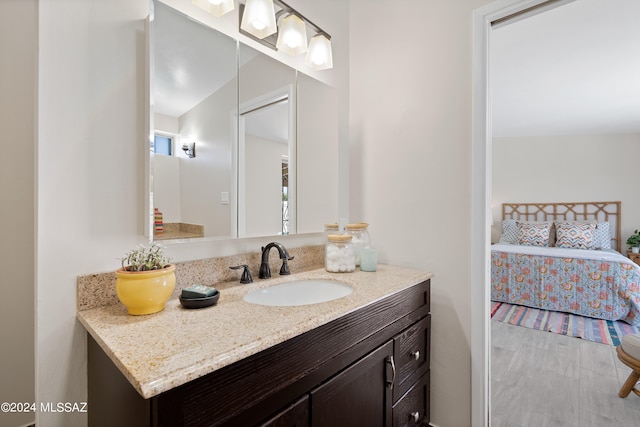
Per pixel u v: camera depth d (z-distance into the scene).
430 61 1.51
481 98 1.35
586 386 1.99
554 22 1.96
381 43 1.70
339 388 0.90
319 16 1.66
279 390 0.74
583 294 3.34
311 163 1.61
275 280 1.26
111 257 0.94
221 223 1.22
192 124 1.12
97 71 0.91
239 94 1.28
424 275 1.38
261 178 1.37
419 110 1.55
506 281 3.80
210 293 0.94
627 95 3.20
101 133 0.92
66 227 0.86
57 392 0.85
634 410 1.74
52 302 0.84
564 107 3.59
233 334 0.71
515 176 5.23
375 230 1.74
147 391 0.51
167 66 1.05
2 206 1.22
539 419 1.67
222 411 0.63
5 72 1.19
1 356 1.23
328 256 1.45
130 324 0.78
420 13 1.55
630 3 1.76
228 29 1.24
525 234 4.54
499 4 1.30
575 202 4.83
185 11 1.10
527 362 2.31
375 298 1.04
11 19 1.18
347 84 1.84
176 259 1.10
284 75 1.47
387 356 1.11
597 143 4.71
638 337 1.85
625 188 4.55
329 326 0.88
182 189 1.09
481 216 1.35
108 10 0.93
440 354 1.48
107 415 0.75
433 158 1.50
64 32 0.85
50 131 0.83
